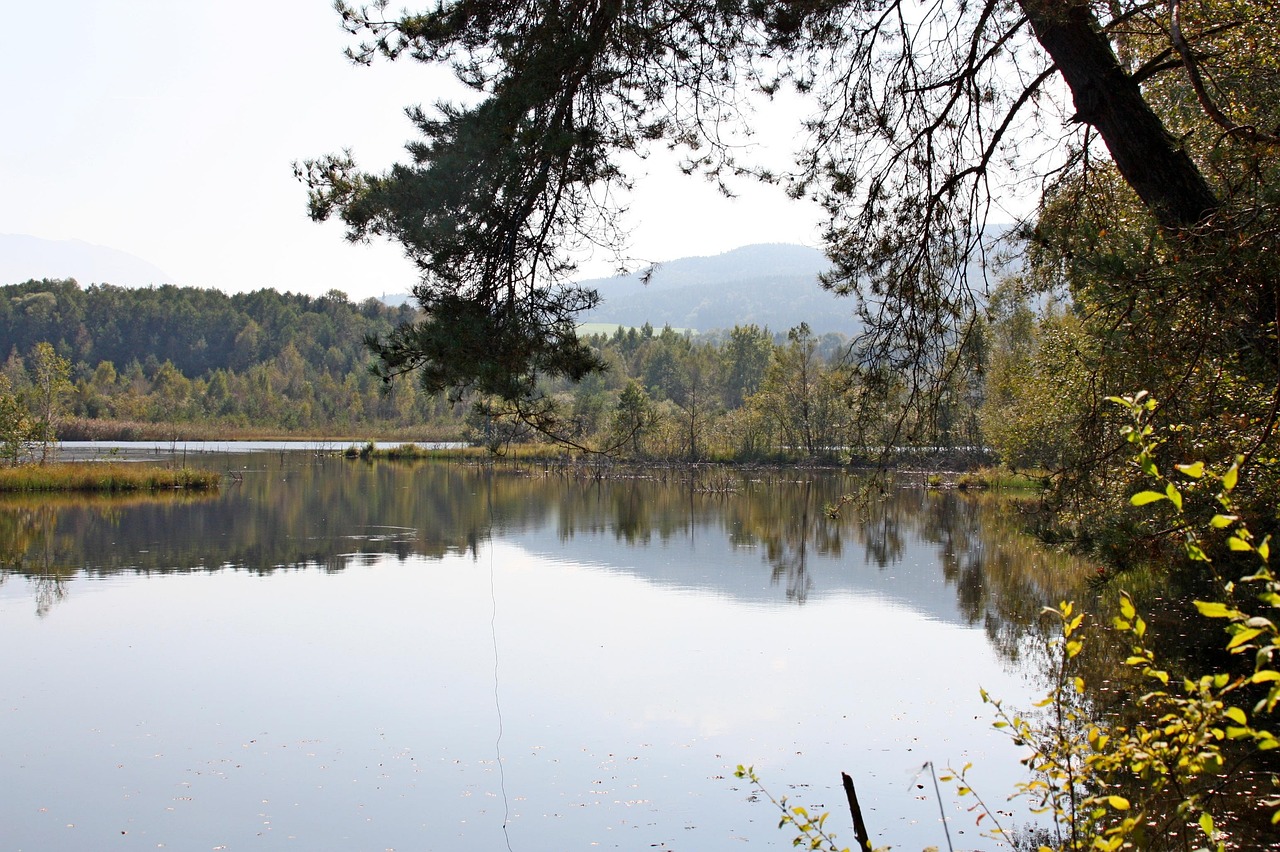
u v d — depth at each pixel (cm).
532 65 605
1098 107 649
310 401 10356
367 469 5591
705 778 948
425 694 1223
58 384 4878
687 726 1102
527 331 617
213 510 3316
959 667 1337
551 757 1005
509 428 668
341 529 2850
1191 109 768
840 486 4538
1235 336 557
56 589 1894
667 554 2402
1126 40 730
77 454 6366
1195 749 299
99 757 1002
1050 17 603
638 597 1856
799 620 1656
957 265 746
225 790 921
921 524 3055
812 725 1097
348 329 12744
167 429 9144
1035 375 1808
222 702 1185
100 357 11588
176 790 921
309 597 1828
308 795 910
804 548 2519
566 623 1623
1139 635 309
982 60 699
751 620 1656
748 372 9312
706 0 661
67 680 1271
